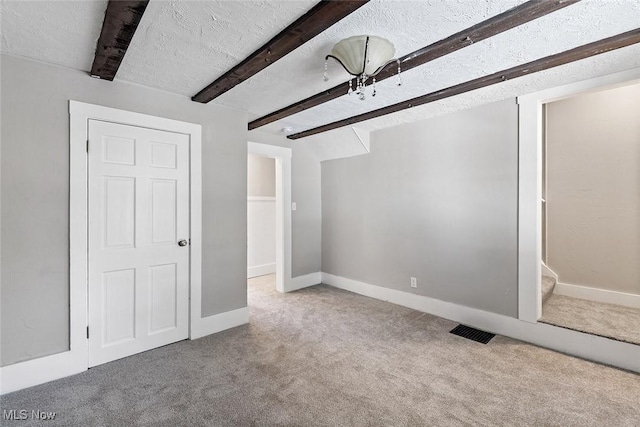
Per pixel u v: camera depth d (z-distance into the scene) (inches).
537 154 100.0
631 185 115.6
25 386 76.9
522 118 102.6
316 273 180.1
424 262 132.0
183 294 104.3
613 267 119.6
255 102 109.0
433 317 125.6
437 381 80.3
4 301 74.9
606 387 77.3
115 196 90.7
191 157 105.1
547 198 135.2
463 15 58.6
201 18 60.1
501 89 97.3
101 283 88.5
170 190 101.3
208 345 100.7
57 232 81.4
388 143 144.7
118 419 66.1
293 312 132.0
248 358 92.2
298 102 108.6
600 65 80.1
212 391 76.0
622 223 117.6
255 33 65.6
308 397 73.7
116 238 91.0
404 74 84.8
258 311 133.3
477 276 115.1
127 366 87.5
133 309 94.2
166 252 100.4
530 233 101.7
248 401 72.3
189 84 93.7
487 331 111.6
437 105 113.0
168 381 80.2
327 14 56.5
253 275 201.2
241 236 118.6
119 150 91.2
